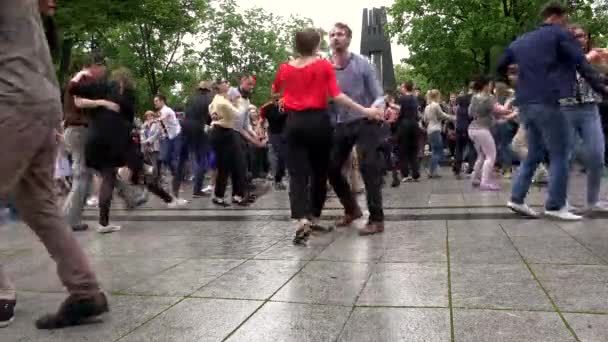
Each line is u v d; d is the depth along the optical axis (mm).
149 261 4496
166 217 7004
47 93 2871
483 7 24062
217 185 8320
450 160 15781
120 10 17188
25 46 2820
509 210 6367
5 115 2746
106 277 3992
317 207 5562
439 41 25203
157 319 3033
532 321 2812
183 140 9258
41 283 3906
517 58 5875
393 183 10117
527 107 5766
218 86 8414
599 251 4277
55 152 3016
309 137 4988
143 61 33312
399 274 3791
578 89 5984
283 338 2701
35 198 2938
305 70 4977
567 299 3137
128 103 6094
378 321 2889
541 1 20531
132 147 6383
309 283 3650
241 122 8281
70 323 2957
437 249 4531
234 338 2723
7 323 2998
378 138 5363
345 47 5422
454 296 3262
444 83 26719
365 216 6570
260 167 13125
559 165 5727
